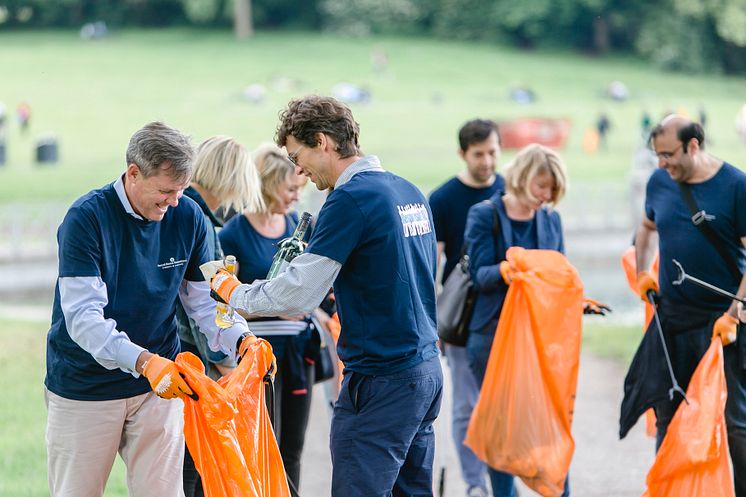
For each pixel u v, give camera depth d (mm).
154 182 5367
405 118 64125
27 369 12617
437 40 102125
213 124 59938
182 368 5406
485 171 8719
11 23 105188
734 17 89188
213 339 6074
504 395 7715
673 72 92438
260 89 69562
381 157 50312
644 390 7609
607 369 12969
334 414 5840
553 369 7680
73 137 57250
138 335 5723
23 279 23344
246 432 5594
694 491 6984
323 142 5652
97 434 5688
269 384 6410
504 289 8008
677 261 7355
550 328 7684
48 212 27781
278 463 5828
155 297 5723
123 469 8820
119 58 87375
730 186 7172
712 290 7059
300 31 105750
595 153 52781
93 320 5355
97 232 5441
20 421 10211
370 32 103812
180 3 107312
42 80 76562
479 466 8500
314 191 17109
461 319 8164
